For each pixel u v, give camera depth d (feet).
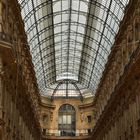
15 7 111.86
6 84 101.65
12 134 113.09
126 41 132.57
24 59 146.92
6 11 100.07
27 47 146.20
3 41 89.30
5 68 97.91
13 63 100.32
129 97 123.85
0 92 91.25
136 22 115.96
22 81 127.03
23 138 145.79
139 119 109.50
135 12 116.57
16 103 121.08
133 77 115.44
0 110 90.63
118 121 147.13
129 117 124.26
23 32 132.36
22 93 136.36
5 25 98.99
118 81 143.64
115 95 143.54
